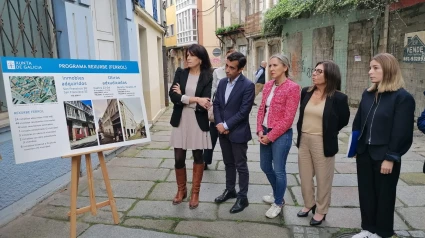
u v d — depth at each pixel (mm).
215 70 4129
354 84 9664
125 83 2891
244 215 3170
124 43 5875
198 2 26328
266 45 16203
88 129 2623
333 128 2732
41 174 3480
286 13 12672
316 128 2799
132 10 6285
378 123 2402
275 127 2869
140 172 4398
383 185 2457
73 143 2527
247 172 3236
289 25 13430
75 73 2590
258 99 12703
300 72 12758
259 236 2807
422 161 4660
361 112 2570
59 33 3898
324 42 10961
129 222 3039
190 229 2918
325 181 2855
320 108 2760
